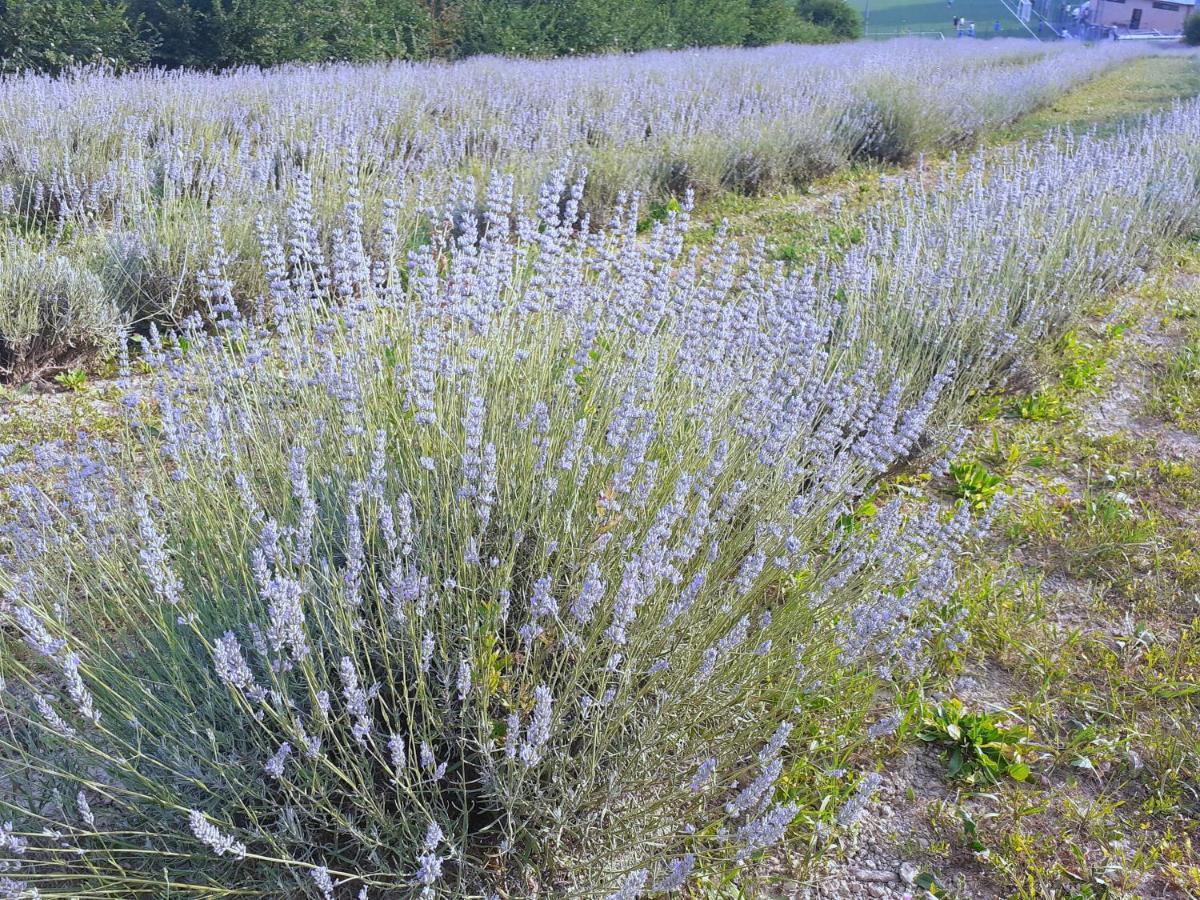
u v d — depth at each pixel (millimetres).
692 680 2494
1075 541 3959
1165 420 5035
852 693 2889
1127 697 3197
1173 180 7891
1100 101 17625
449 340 3344
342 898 2293
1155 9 51562
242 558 2594
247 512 2701
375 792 2420
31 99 8914
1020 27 55344
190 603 2557
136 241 5902
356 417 3023
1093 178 7090
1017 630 3453
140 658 2533
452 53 19359
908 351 4734
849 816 2229
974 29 50062
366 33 17625
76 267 5613
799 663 2676
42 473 3748
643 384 3191
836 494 3201
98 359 5422
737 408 3486
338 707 2500
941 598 2965
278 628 2068
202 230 5984
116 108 9008
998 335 5000
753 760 2676
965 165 11375
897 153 11758
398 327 3666
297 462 2334
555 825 2334
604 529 2834
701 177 9297
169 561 2738
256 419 3295
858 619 2736
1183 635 3414
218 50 16000
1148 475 4480
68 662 1934
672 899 2359
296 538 2682
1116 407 5180
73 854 2291
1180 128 10000
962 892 2539
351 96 10844
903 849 2648
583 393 3527
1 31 13734
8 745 2289
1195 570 3754
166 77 12289
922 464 4512
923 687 3156
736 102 11570
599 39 21516
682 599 2420
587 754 2459
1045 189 6477
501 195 3596
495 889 2299
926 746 2996
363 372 3375
